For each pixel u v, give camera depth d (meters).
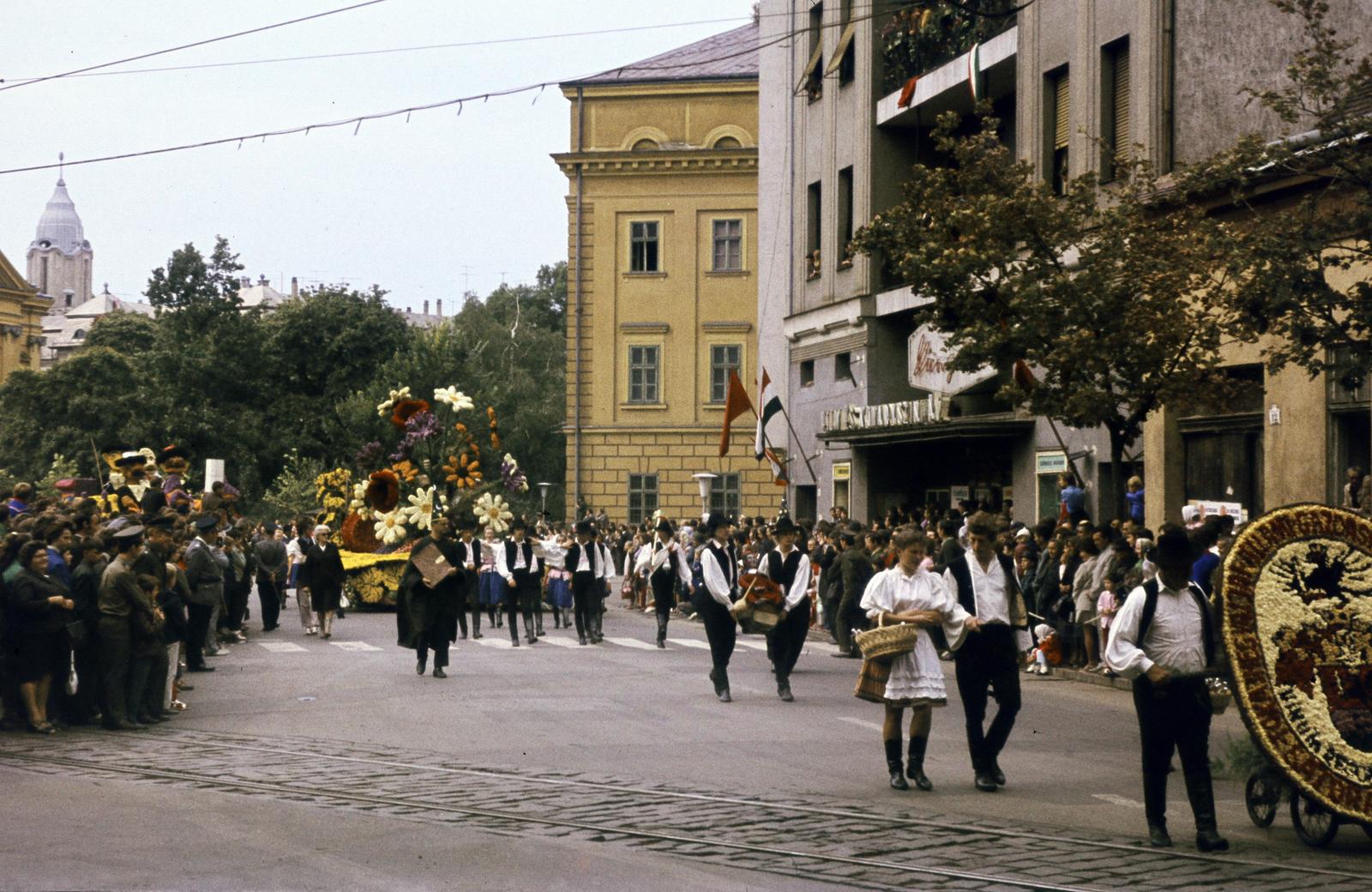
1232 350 24.33
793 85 45.06
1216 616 10.01
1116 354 20.34
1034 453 31.67
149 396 75.00
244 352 76.75
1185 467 26.14
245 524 29.67
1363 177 16.62
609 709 17.17
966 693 12.08
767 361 47.09
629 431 60.59
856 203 40.22
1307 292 16.30
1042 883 8.54
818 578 30.48
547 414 82.00
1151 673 9.68
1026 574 22.88
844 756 13.74
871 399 39.38
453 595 21.16
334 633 30.56
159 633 16.02
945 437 33.38
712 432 60.12
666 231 60.62
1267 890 8.45
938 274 21.44
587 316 61.03
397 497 38.28
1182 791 12.20
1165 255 20.59
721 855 9.27
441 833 9.76
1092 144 28.77
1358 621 10.03
